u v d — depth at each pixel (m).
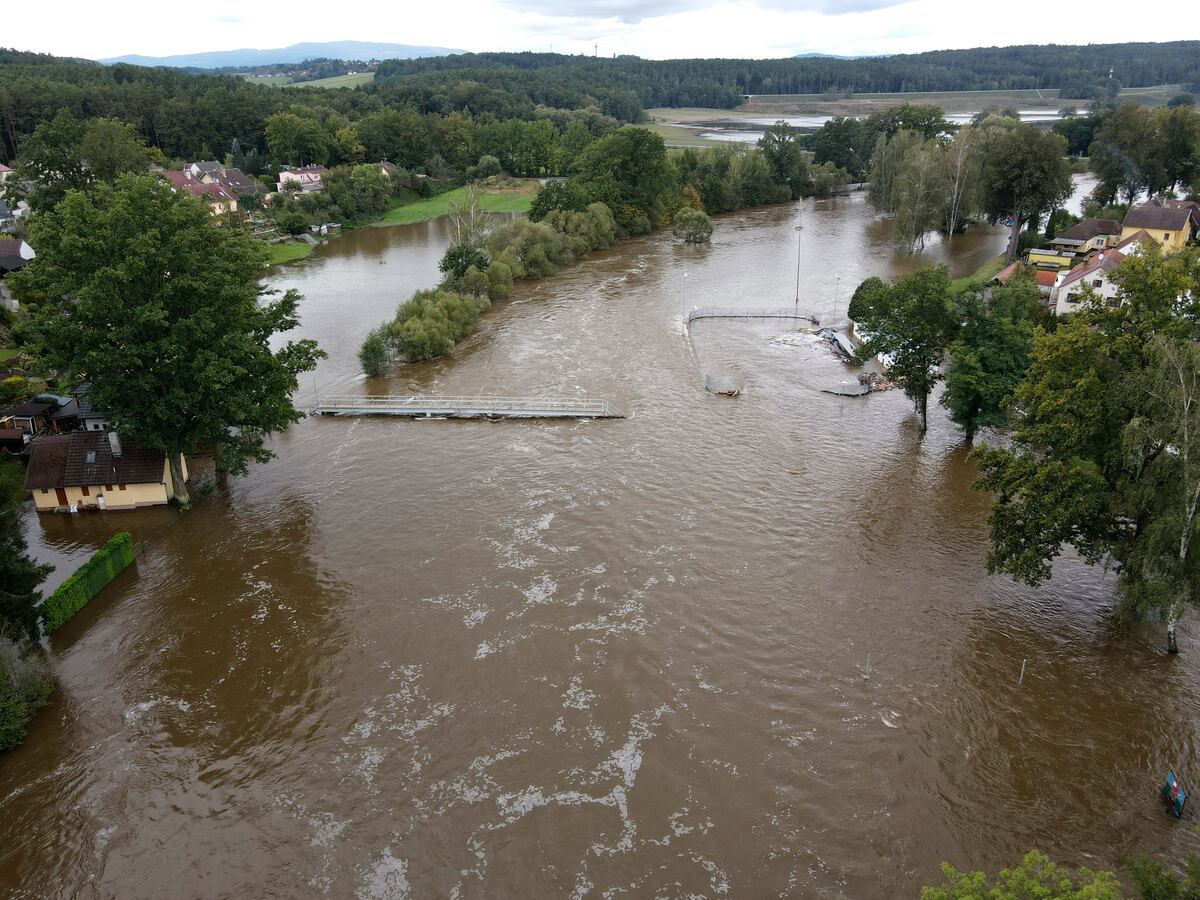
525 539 56.81
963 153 151.62
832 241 155.25
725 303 114.88
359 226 181.38
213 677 44.53
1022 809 35.72
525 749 39.28
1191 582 40.44
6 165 179.38
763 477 65.25
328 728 40.88
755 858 33.62
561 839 34.59
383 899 32.31
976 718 40.78
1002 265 126.00
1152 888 25.05
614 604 49.75
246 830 35.47
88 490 60.56
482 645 46.41
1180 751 38.53
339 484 65.25
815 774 37.66
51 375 78.38
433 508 61.22
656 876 32.88
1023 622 47.84
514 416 77.69
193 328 55.94
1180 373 38.84
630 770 38.00
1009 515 46.06
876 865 33.25
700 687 43.06
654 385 85.06
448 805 36.38
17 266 102.88
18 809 36.66
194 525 59.59
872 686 43.00
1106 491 43.00
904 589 50.94
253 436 71.75
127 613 49.97
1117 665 44.19
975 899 23.20
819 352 94.38
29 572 44.72
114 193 58.09
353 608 49.91
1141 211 118.38
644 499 61.97
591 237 150.12
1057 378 45.56
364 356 89.25
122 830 35.59
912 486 63.66
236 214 160.62
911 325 69.62
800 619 48.28
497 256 127.88
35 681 42.47
